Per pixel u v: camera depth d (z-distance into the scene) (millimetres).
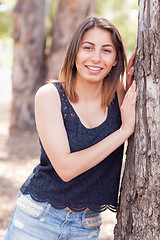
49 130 1996
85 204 2096
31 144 8680
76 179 2057
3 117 12609
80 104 2094
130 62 2168
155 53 1906
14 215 2160
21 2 10078
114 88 2158
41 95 2029
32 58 10125
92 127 2100
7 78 27203
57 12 9789
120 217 2148
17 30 10094
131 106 2025
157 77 1909
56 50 9664
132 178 2057
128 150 2123
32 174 2172
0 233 3959
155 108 1931
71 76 2078
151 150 1950
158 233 1938
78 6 9469
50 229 2074
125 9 15023
